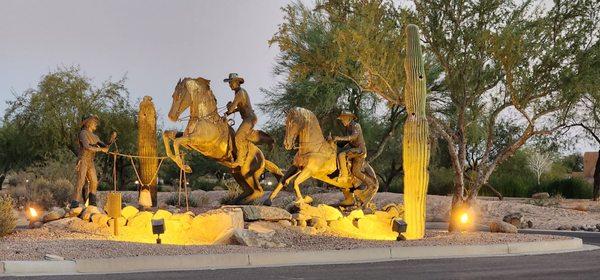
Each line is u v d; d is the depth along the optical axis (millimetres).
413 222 21969
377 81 26719
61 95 48625
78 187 22859
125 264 14750
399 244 19078
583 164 79750
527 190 50906
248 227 20906
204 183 58188
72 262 14430
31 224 22062
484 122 43375
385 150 50875
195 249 16906
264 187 43062
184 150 51781
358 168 23734
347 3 27203
